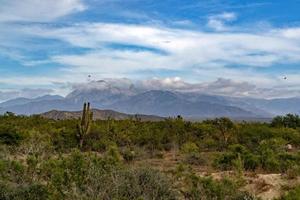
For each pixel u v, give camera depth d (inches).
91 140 1371.8
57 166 527.8
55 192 456.4
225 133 1534.2
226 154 968.3
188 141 1487.5
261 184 695.1
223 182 568.4
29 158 574.6
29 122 1652.3
